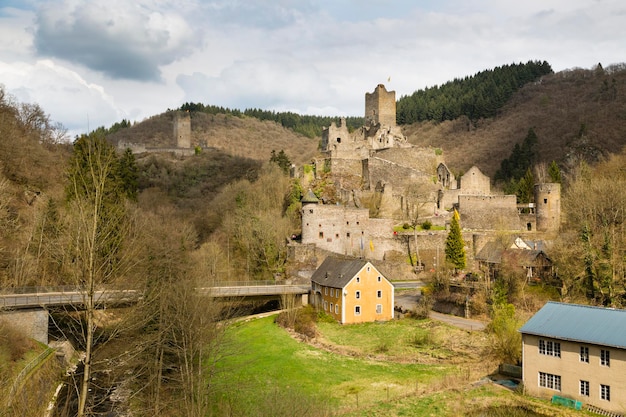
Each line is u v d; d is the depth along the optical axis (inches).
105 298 1433.3
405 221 4980.3
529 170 6077.8
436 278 3777.1
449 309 3494.1
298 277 4111.7
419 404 2038.6
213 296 2965.1
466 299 3368.6
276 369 2524.6
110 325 2076.8
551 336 2014.0
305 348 2856.8
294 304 3612.2
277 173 5364.2
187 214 5551.2
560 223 4682.6
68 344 2667.3
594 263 3097.9
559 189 4707.2
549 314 2155.5
